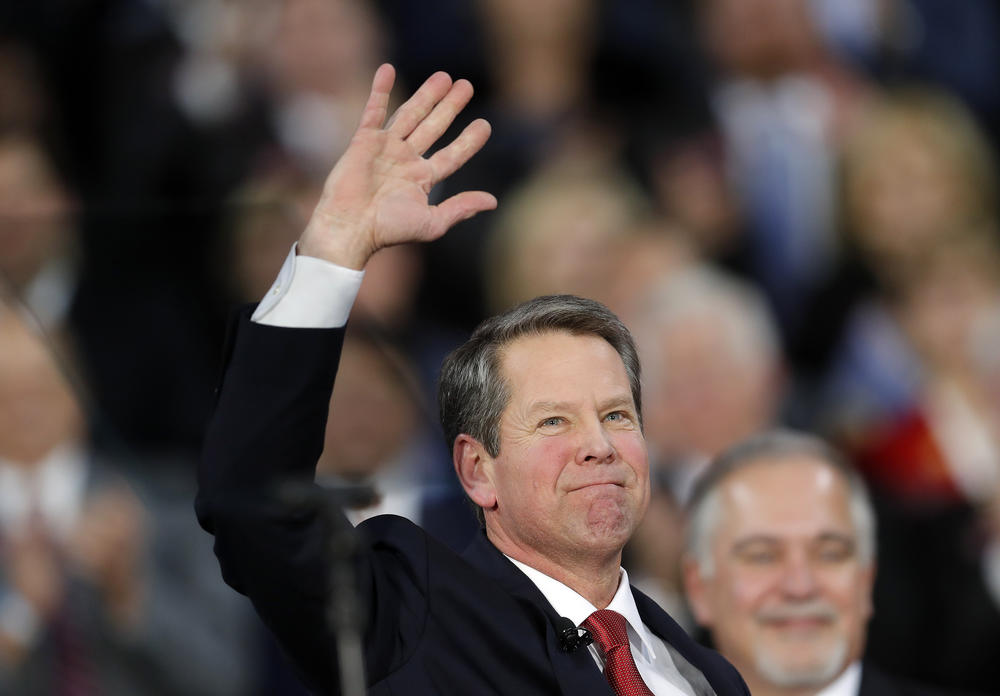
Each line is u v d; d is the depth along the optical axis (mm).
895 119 23828
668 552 18641
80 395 14633
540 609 8367
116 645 14461
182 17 23000
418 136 8414
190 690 14484
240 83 22625
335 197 8172
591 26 23391
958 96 24641
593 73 23500
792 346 22672
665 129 23188
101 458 14680
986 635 19562
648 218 22422
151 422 14875
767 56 23719
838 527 12883
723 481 13133
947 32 24891
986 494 21250
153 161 22406
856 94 24000
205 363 15219
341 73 22688
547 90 23297
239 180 22219
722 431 20562
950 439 21875
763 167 23297
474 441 8844
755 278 22719
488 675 8117
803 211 23266
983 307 22875
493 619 8266
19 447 14414
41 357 14492
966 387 22375
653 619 9219
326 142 22484
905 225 23219
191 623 14641
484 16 23250
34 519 14406
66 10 22969
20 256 14766
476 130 8516
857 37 24328
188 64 22781
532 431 8602
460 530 14359
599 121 23219
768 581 12812
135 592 14578
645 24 23531
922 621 19703
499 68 23344
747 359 20969
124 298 15078
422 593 8336
